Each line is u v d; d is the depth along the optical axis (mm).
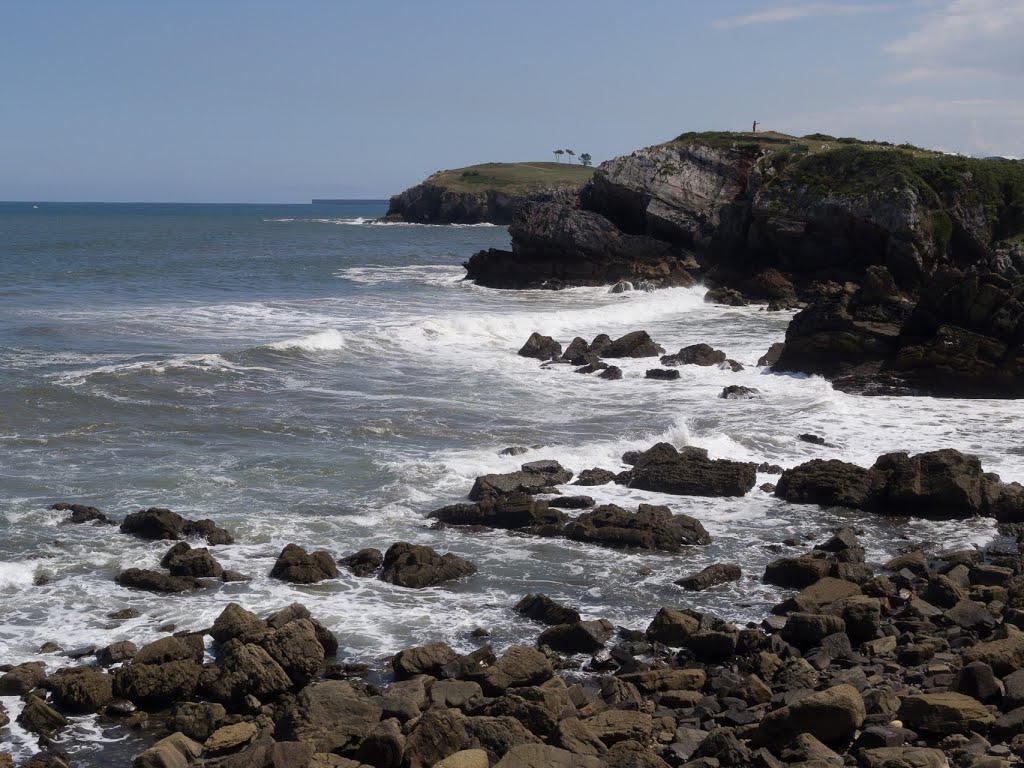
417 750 10688
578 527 18438
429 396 29609
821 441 24906
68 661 13180
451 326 41438
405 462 22453
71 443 23172
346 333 37938
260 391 29250
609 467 22797
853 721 11031
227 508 19234
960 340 31281
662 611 14336
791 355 34469
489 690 12438
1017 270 56094
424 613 15055
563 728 10938
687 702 12219
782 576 16438
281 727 11352
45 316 42844
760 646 13828
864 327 33562
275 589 15734
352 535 18219
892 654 13664
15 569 15758
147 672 12438
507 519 19000
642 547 17969
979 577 16375
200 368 31359
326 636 13555
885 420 27609
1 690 12367
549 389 31281
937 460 20672
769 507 20531
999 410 29062
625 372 34156
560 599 15703
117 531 17750
